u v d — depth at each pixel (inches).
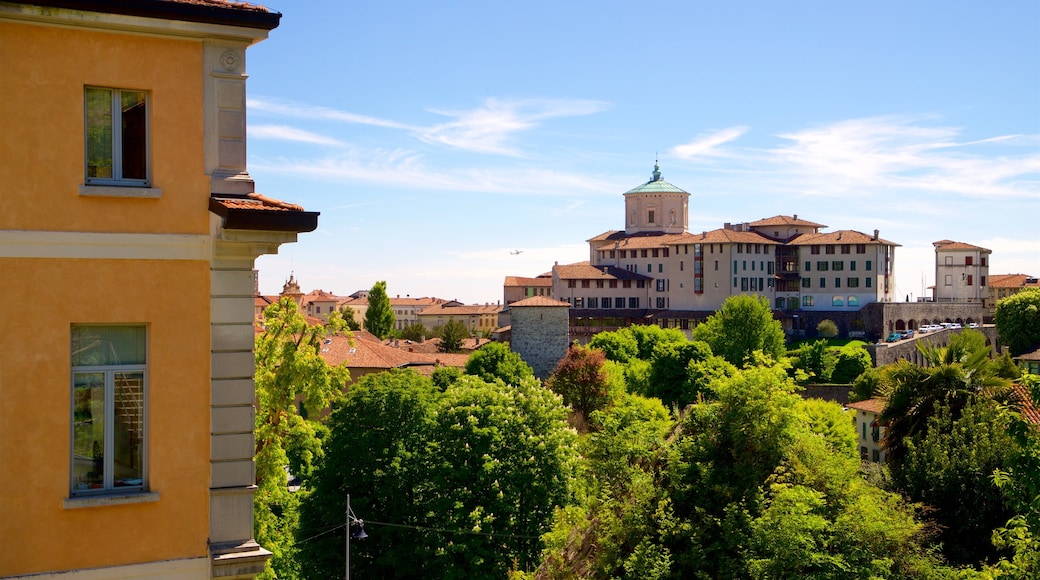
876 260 6692.9
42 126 443.2
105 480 462.3
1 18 434.3
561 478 1779.0
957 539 1299.2
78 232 448.8
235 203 463.5
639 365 4471.0
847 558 1086.4
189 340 471.2
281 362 1357.0
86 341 457.7
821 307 6835.6
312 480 1808.6
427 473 1763.0
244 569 476.7
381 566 1717.5
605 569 1173.1
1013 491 862.5
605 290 7027.6
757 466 1197.7
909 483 1353.3
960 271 7249.0
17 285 439.2
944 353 1562.5
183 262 470.0
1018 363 4256.9
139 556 462.6
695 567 1127.0
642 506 1195.9
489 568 1651.1
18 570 440.1
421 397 1867.6
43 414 444.1
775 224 7180.1
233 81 479.5
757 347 5007.4
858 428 2566.4
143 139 467.2
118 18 450.3
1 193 436.1
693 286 6771.7
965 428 1358.3
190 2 463.2
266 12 476.4
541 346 5211.6
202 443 474.9
